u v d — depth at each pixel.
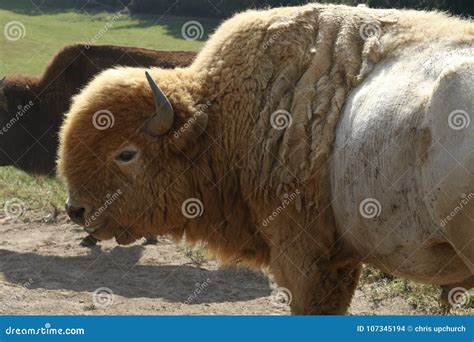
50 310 6.18
